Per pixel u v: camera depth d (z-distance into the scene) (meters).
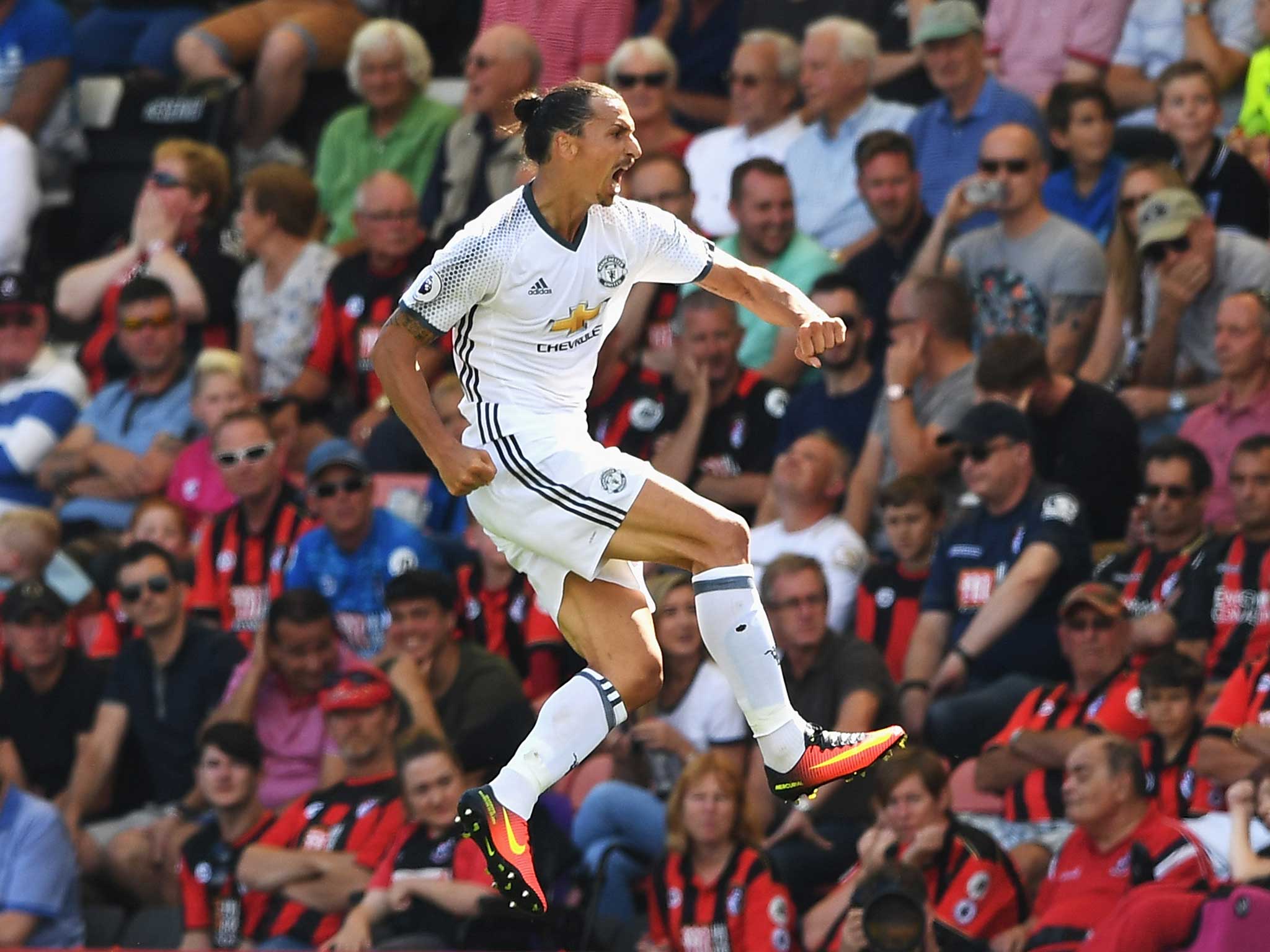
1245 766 26.59
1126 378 34.38
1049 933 26.14
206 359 38.41
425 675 31.05
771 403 34.72
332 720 30.39
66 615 34.03
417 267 39.16
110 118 46.16
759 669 18.12
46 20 45.62
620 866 29.22
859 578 32.09
